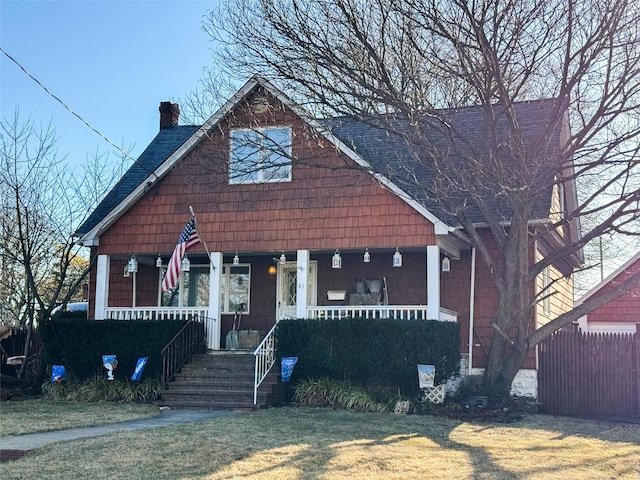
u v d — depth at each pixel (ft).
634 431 43.96
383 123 52.11
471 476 29.58
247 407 49.42
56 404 53.26
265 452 33.09
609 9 45.14
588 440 39.63
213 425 40.86
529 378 56.24
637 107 45.98
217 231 60.29
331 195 57.93
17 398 57.77
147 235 61.87
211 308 60.18
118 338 57.77
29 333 65.51
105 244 62.75
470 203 59.31
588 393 55.16
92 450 33.37
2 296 78.02
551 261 52.95
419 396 51.88
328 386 52.06
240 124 58.59
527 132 62.69
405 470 30.19
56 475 28.81
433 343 51.06
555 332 56.65
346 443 35.65
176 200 61.67
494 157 48.55
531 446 37.11
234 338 64.28
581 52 46.24
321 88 52.19
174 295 70.44
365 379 53.42
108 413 47.62
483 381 54.90
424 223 55.26
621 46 45.68
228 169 58.18
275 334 54.70
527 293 52.54
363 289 62.44
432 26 49.06
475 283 60.95
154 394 54.65
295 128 58.39
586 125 49.03
